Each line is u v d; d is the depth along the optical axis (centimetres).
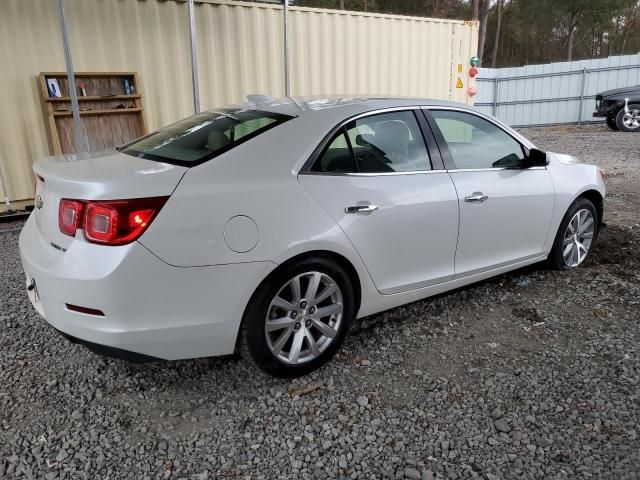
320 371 299
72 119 632
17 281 434
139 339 241
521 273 441
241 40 722
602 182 453
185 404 271
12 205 623
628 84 1733
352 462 231
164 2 661
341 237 285
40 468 227
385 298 321
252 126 292
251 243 257
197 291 248
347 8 3069
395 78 872
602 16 3447
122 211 232
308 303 285
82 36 620
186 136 303
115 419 260
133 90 664
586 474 221
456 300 391
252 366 279
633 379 286
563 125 1872
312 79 792
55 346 329
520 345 326
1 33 579
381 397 276
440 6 3297
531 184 385
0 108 593
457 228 341
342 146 299
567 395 274
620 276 432
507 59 4222
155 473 225
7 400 274
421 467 227
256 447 240
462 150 355
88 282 232
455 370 300
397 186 312
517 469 225
